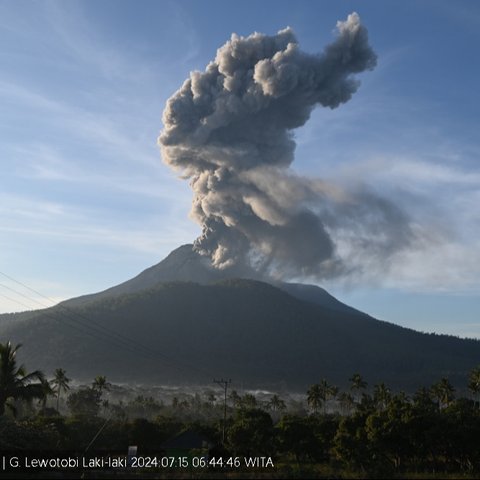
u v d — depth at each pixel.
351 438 75.88
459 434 73.75
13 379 56.12
